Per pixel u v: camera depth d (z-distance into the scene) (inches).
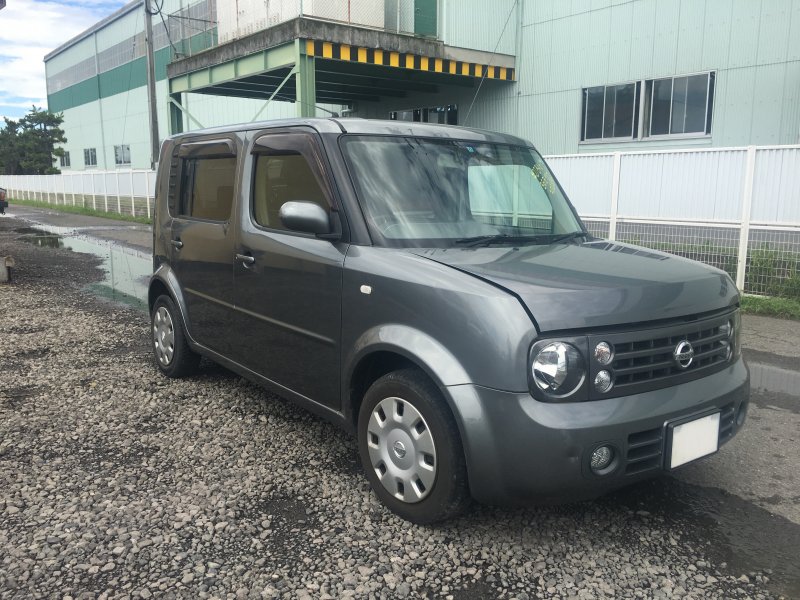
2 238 698.2
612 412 106.5
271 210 157.5
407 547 116.5
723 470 150.9
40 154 1927.9
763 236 335.0
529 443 104.2
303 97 567.2
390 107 863.7
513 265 122.3
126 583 105.5
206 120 1127.0
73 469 146.0
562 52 654.5
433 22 652.1
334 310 135.7
